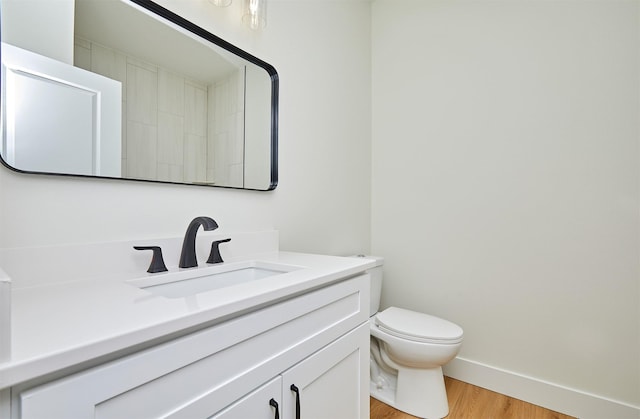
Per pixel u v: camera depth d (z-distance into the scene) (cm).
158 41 102
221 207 121
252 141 133
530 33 163
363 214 210
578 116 151
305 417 79
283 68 149
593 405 145
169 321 49
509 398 163
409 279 202
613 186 143
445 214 189
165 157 103
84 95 86
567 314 153
